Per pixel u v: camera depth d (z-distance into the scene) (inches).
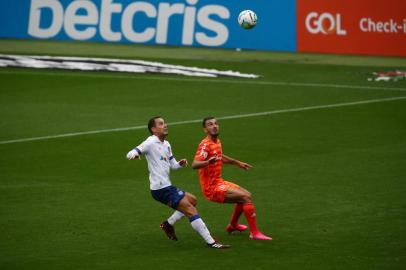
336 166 2404.0
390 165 2402.8
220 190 1683.1
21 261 1546.5
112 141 2785.4
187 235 1738.4
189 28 4921.3
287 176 2290.8
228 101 3553.2
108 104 3464.6
